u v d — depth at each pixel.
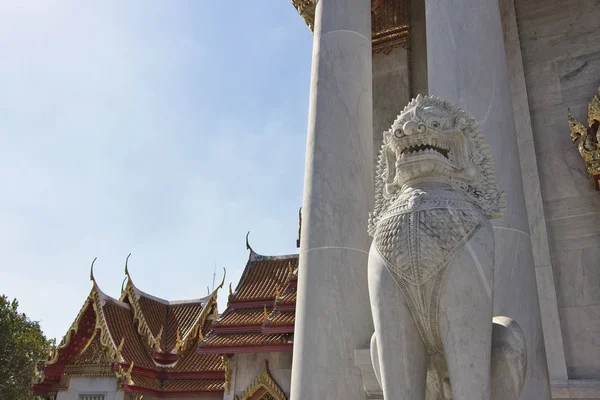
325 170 7.25
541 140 9.15
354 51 8.09
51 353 33.44
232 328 25.83
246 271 29.92
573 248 8.40
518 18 10.00
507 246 6.10
